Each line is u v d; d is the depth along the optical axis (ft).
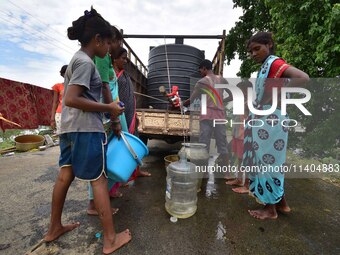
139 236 5.11
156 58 12.99
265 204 6.34
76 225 5.38
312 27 10.74
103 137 4.50
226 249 4.74
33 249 4.53
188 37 12.81
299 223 5.88
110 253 4.48
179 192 6.89
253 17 23.58
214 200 7.23
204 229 5.48
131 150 5.12
